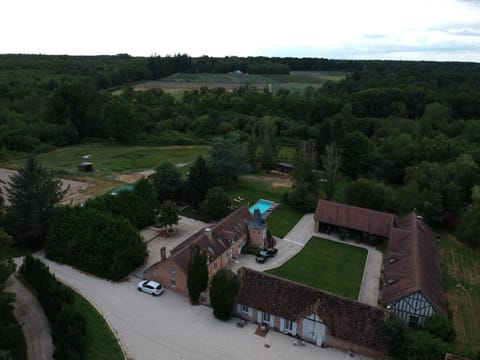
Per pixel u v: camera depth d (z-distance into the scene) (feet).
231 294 136.15
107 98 464.24
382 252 200.75
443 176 244.63
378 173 298.56
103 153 383.45
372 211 211.61
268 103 504.84
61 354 110.52
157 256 185.06
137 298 150.92
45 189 184.03
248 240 200.64
